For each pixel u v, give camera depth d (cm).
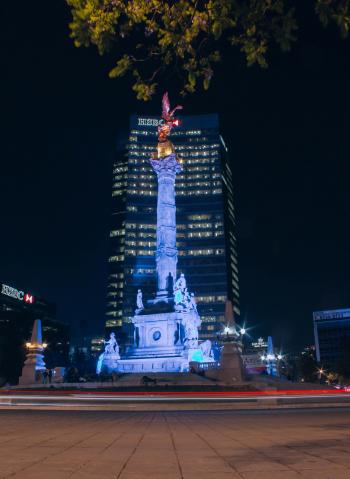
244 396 3375
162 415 2403
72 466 783
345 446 1006
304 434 1292
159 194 7769
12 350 9606
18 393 4284
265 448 1007
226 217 19938
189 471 739
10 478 674
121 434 1364
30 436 1289
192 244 19138
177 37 1122
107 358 7119
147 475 705
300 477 677
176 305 7044
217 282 18538
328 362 17538
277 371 8906
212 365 6138
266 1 1017
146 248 19062
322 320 18112
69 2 1061
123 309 18225
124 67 1155
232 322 5622
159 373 5950
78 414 2511
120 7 1077
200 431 1465
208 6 1058
